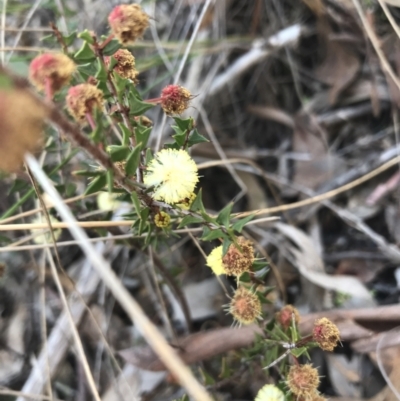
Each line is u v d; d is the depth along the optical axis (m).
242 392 0.16
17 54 0.18
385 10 0.17
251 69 0.23
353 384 0.16
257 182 0.21
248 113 0.23
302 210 0.20
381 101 0.21
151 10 0.22
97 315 0.18
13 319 0.19
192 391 0.07
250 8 0.23
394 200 0.19
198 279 0.19
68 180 0.18
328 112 0.22
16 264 0.19
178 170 0.09
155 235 0.12
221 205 0.21
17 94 0.05
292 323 0.11
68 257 0.20
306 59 0.23
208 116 0.22
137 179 0.10
